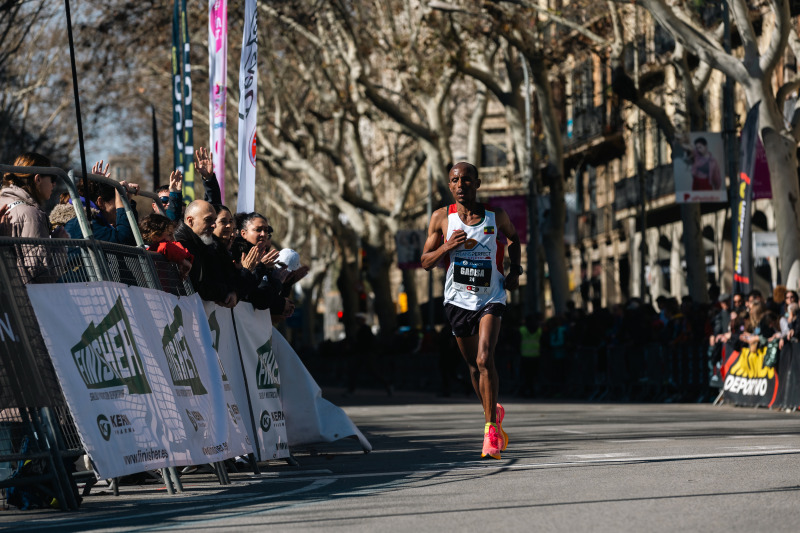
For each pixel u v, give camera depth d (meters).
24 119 53.94
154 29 44.97
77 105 10.12
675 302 35.06
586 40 41.38
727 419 21.48
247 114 17.62
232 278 12.26
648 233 63.31
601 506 8.59
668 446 13.98
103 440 9.50
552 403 33.03
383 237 57.22
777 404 26.09
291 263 14.29
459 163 12.83
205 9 44.59
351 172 74.62
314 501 9.55
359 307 63.25
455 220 12.89
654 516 8.02
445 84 46.06
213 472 12.80
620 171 65.25
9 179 10.86
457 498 9.40
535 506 8.72
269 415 13.02
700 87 38.19
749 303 27.69
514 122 45.12
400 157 63.06
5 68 48.12
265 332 13.18
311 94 60.94
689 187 34.84
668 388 32.88
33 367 9.37
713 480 10.04
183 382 11.04
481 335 12.76
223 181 19.02
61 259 9.87
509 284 12.98
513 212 47.44
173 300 11.29
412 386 53.22
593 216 70.12
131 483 12.01
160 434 10.35
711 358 30.08
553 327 39.88
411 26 44.69
